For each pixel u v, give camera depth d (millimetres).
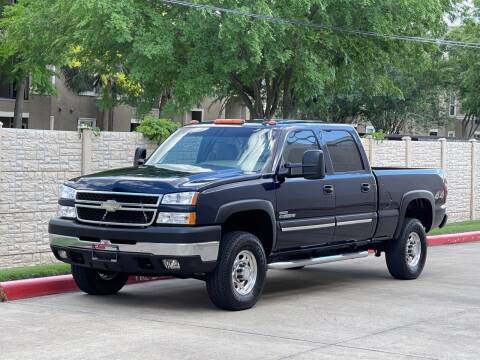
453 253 17250
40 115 42562
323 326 8969
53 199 13961
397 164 22766
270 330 8664
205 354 7477
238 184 9719
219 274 9516
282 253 10516
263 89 31484
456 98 59812
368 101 53469
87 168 14367
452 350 7922
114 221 9484
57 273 11688
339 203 11219
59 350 7543
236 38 24281
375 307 10281
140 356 7348
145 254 9227
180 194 9234
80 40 27453
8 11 34625
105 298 10648
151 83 28594
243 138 10703
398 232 12516
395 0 26938
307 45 26641
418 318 9570
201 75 25812
